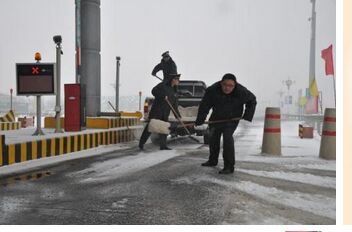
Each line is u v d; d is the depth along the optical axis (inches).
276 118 269.3
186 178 184.2
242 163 230.4
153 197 148.4
